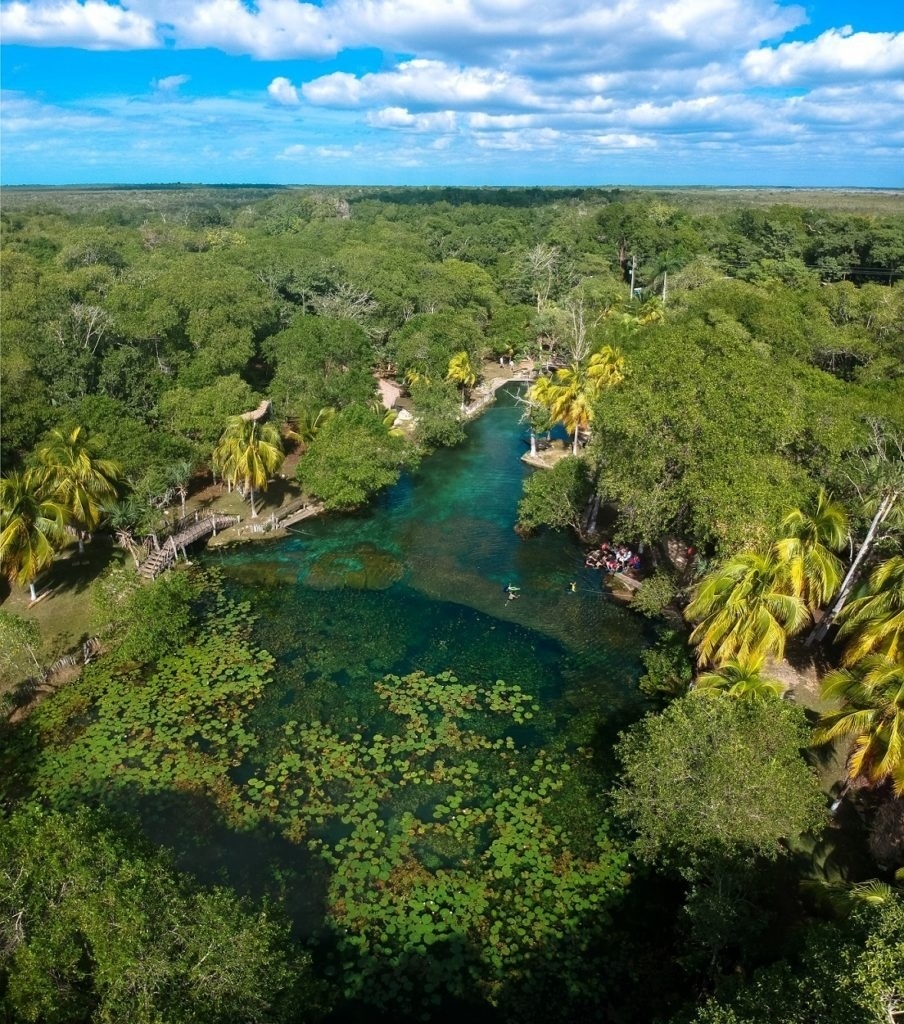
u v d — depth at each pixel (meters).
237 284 75.19
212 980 16.28
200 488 55.81
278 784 28.48
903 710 22.25
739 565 27.39
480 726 31.73
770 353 55.56
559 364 92.44
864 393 46.66
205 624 39.03
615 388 42.28
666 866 23.67
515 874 24.86
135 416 57.31
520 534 49.50
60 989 16.00
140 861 17.45
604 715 32.53
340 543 48.41
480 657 36.47
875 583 28.98
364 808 27.39
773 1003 14.81
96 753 30.06
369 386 68.12
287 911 23.42
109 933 15.94
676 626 37.94
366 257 105.69
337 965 21.89
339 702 33.06
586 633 38.66
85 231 106.38
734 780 21.86
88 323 63.56
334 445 50.28
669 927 23.27
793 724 24.17
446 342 82.12
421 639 37.94
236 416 52.50
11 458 50.56
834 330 61.62
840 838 25.28
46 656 35.44
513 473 61.22
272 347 71.25
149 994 15.50
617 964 22.11
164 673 34.94
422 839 26.11
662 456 34.44
